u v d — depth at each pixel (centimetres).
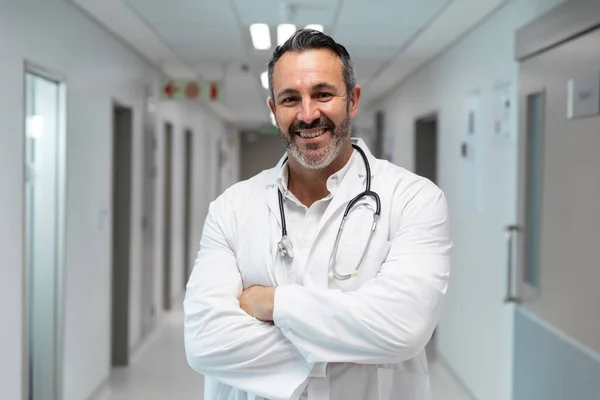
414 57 526
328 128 118
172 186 671
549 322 264
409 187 126
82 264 369
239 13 385
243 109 1025
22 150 279
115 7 361
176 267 720
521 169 299
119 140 480
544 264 272
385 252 122
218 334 119
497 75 350
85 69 372
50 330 333
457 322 440
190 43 476
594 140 222
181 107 728
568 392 243
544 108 274
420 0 347
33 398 333
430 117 546
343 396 120
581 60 234
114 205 477
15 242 273
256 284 127
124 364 470
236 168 1614
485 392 368
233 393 129
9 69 266
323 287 121
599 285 217
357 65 575
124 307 471
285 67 117
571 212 243
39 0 299
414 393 126
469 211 410
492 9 354
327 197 126
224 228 131
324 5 367
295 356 116
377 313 112
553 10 261
